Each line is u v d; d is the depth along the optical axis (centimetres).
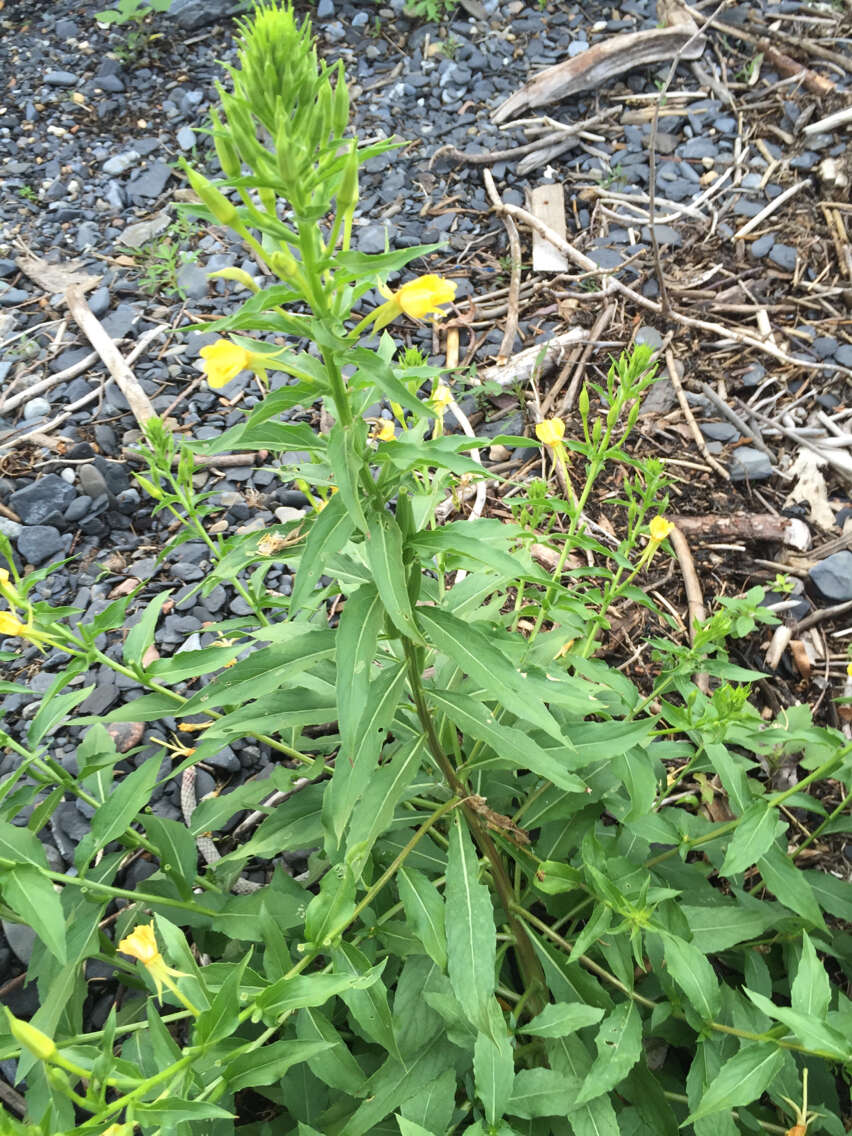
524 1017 58
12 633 46
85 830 72
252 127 34
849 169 116
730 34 138
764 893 67
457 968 43
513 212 120
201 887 64
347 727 40
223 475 99
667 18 140
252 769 76
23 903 42
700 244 115
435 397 58
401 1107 48
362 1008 43
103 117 139
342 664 41
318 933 42
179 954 39
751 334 105
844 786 72
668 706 52
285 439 42
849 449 95
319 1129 51
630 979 48
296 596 39
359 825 46
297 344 109
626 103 134
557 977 51
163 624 86
